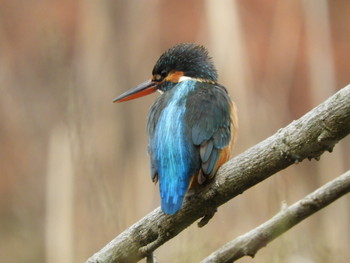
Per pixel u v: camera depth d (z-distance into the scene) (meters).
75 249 10.70
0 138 18.86
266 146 5.43
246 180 5.57
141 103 15.20
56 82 12.62
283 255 8.11
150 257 5.88
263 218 10.70
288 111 19.30
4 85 18.91
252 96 12.81
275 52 18.56
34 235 17.83
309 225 12.26
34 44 19.78
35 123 18.72
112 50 16.09
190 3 20.16
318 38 14.02
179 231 5.89
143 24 16.69
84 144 10.97
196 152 6.23
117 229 10.05
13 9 20.45
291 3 18.55
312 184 15.70
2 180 18.67
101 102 14.95
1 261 17.22
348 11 21.77
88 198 10.37
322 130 5.16
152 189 12.68
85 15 16.47
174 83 7.82
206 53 7.88
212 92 6.96
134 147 14.55
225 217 10.93
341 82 21.14
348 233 11.93
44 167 18.72
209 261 5.53
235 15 12.03
